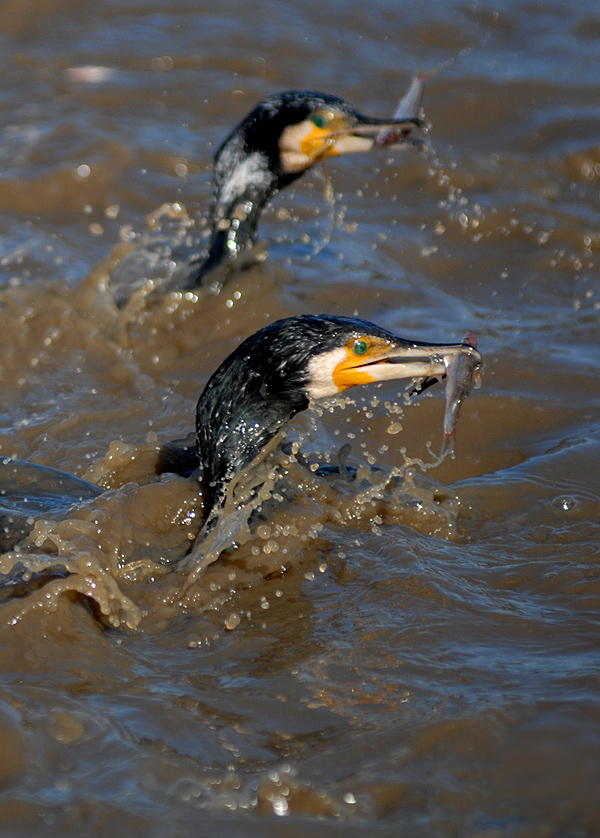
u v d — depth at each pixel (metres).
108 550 6.77
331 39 21.11
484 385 9.93
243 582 6.86
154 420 9.62
